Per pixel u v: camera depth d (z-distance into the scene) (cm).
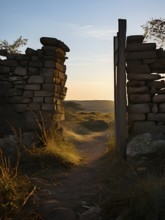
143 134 321
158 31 388
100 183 278
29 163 327
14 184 235
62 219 201
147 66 347
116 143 375
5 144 354
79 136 648
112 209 210
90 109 2562
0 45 793
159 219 191
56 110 481
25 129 447
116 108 386
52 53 475
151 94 348
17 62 477
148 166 283
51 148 373
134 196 207
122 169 295
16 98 471
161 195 202
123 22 344
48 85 470
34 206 216
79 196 245
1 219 194
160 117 343
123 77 343
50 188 264
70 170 339
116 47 385
